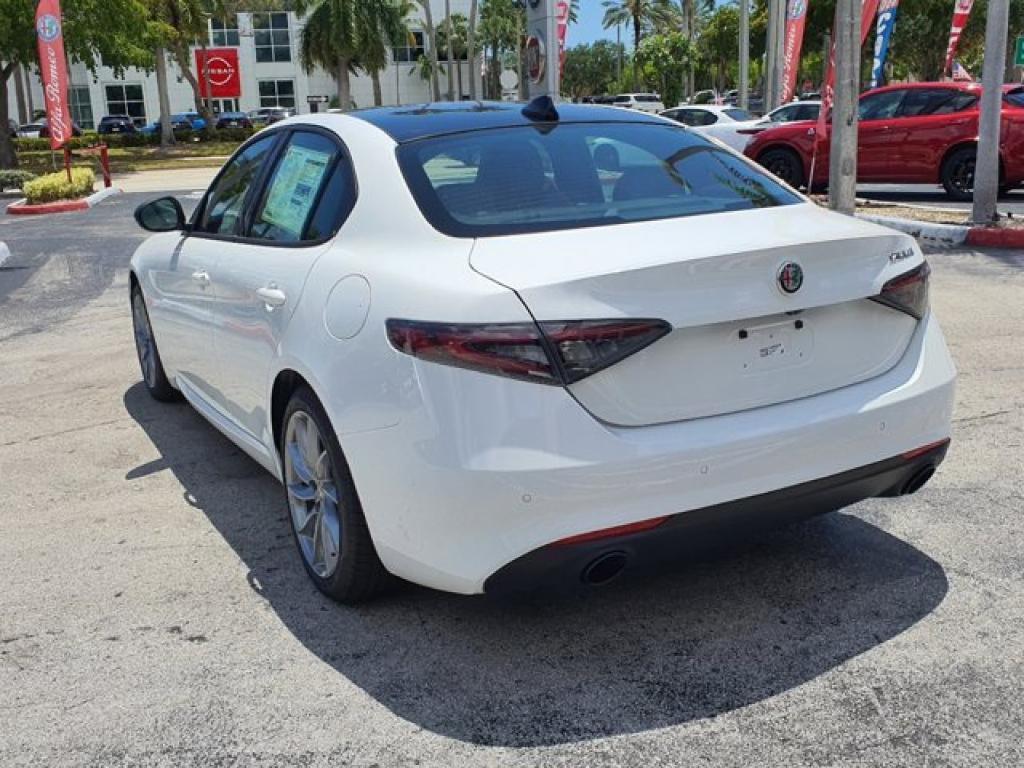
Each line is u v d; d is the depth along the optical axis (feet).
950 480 14.82
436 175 11.38
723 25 210.79
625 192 11.62
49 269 39.04
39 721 9.70
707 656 10.42
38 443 18.29
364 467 10.26
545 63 46.32
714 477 9.68
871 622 10.96
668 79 223.51
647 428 9.59
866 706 9.45
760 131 55.01
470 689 9.98
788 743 8.96
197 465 16.87
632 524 9.42
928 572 12.05
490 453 9.20
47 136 170.40
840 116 39.68
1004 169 46.85
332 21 159.63
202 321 15.21
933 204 47.50
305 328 11.32
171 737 9.39
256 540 13.74
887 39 52.65
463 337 9.26
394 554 10.28
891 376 10.98
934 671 9.97
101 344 26.05
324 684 10.16
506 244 10.23
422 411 9.52
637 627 11.05
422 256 10.41
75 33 97.25
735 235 10.34
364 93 242.78
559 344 9.19
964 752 8.74
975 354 21.36
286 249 12.69
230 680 10.29
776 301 9.95
